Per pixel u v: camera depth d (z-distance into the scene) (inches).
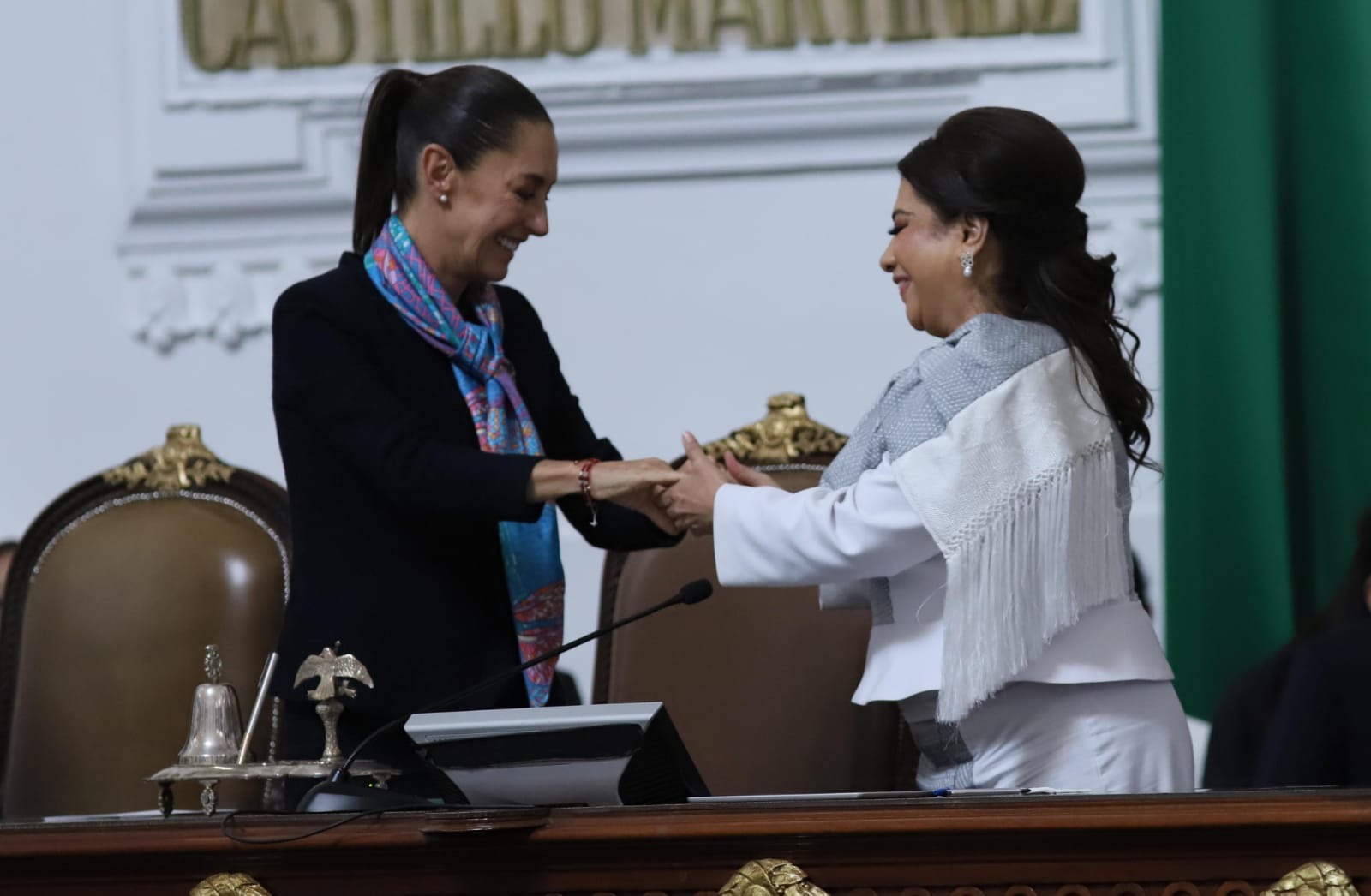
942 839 205.5
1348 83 487.8
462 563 288.7
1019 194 279.3
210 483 369.4
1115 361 279.6
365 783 263.7
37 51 565.0
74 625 356.5
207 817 222.2
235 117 557.9
